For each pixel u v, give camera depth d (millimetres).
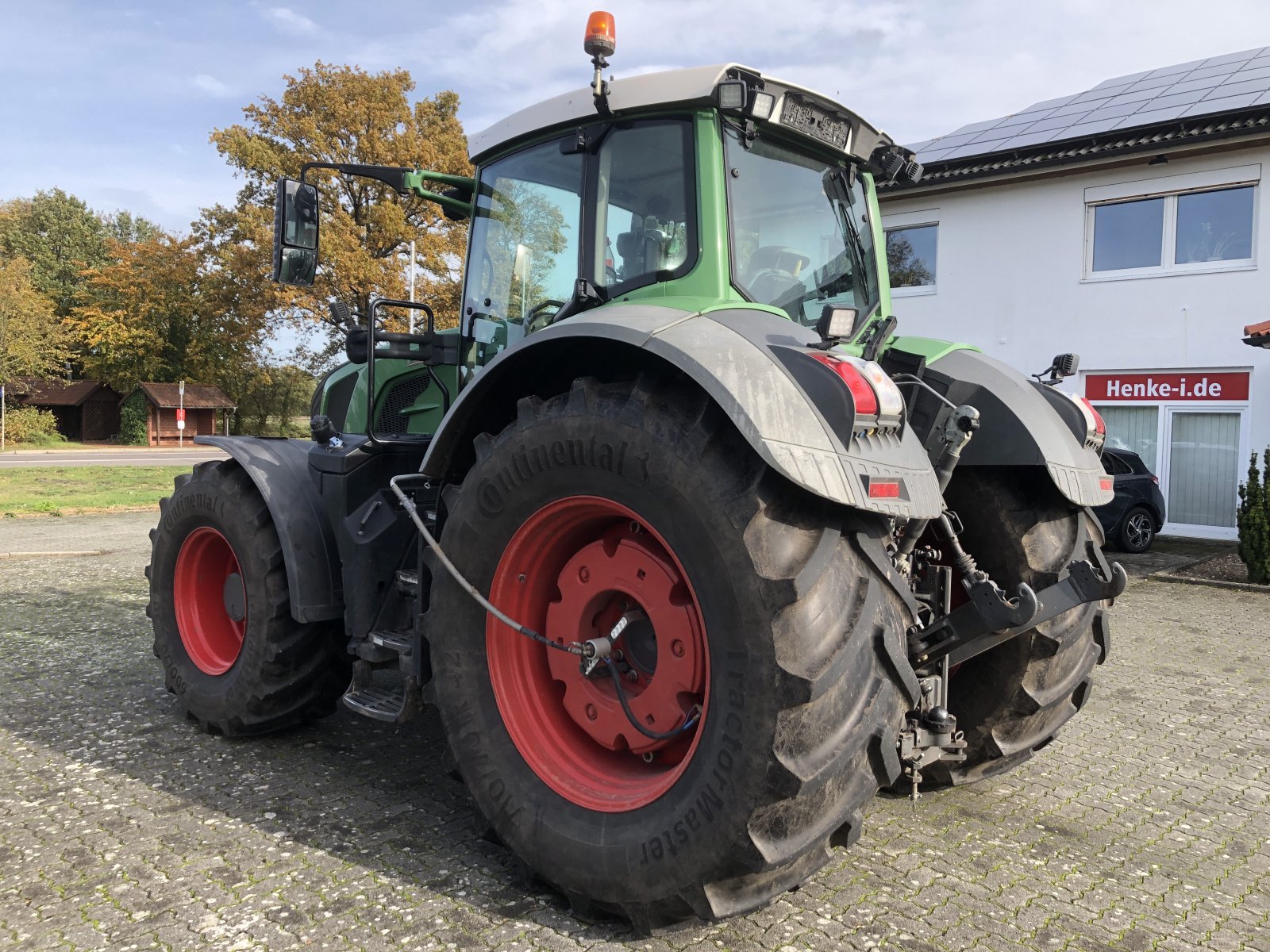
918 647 2537
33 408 43344
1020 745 3164
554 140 3225
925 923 2455
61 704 4383
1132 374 11930
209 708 3857
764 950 2291
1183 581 8719
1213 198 11250
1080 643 3139
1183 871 2816
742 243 2848
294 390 46406
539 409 2584
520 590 2723
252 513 3699
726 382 2164
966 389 3148
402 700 3154
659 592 2428
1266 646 6086
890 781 2242
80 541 10945
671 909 2262
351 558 3420
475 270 3609
